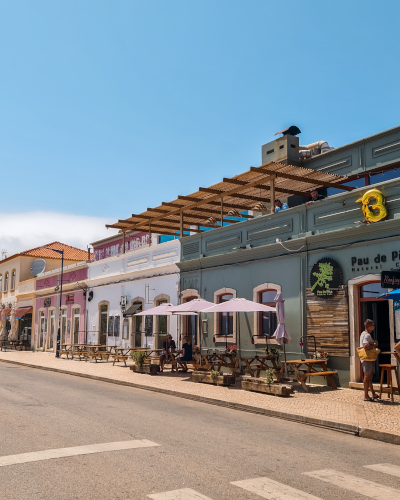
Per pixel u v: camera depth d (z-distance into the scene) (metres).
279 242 16.23
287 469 6.32
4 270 48.12
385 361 13.17
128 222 25.11
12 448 7.12
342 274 14.20
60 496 5.12
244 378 14.05
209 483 5.63
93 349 26.47
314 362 13.80
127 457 6.67
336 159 19.08
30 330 40.75
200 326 20.16
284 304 16.11
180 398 13.15
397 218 12.68
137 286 25.64
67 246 48.06
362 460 6.97
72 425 8.88
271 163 16.33
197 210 22.42
